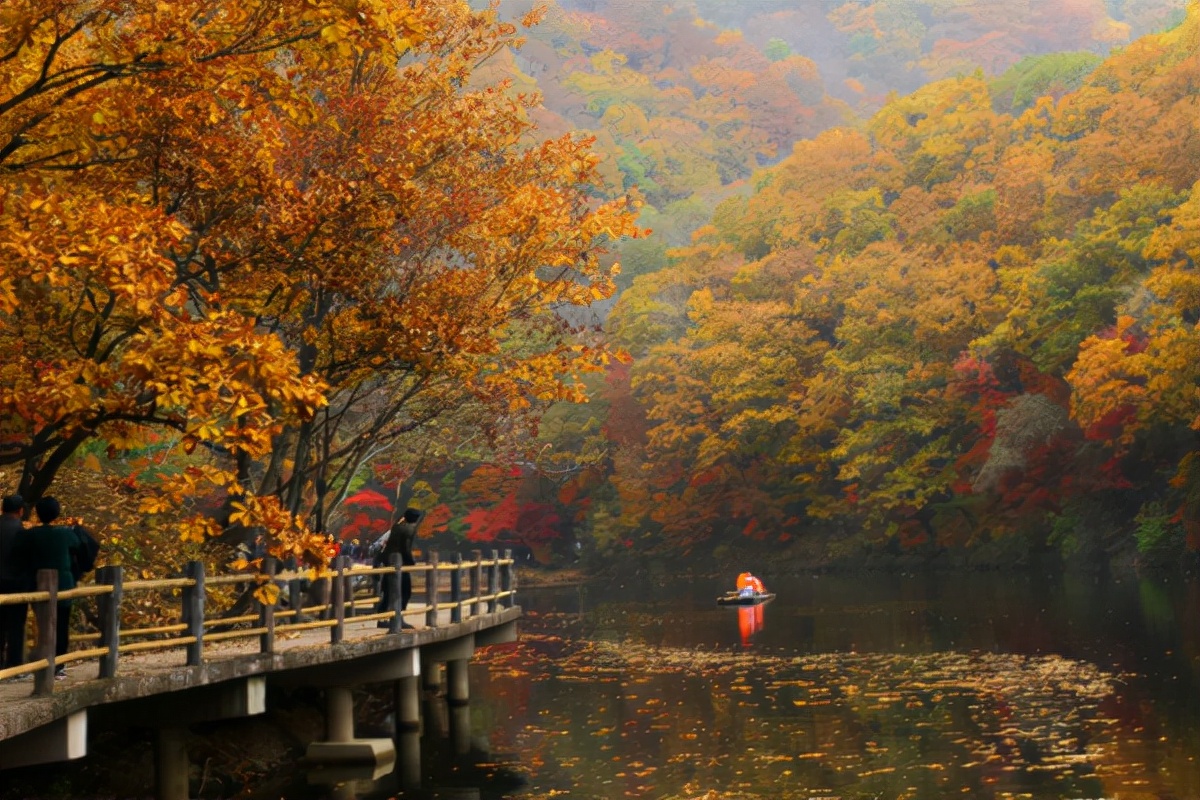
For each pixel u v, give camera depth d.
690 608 48.12
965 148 93.44
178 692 14.09
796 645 31.81
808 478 72.69
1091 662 25.16
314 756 17.89
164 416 11.99
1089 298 58.00
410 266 19.58
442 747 19.25
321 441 22.31
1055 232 70.94
